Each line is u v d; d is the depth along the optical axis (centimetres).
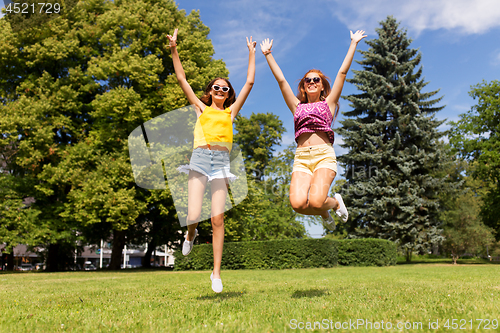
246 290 451
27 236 1362
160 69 1467
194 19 1806
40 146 1399
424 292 381
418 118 2300
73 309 292
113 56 1419
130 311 277
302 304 290
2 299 380
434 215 2256
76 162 1425
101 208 1377
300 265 1435
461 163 2730
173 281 677
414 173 2298
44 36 1478
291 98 379
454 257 2273
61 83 1505
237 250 1489
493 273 854
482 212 2352
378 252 1612
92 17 1661
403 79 2402
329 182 336
